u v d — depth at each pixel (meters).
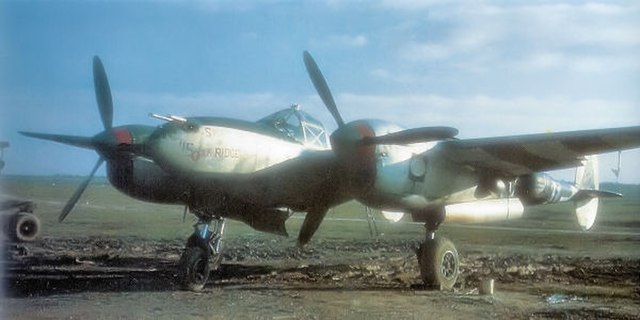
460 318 8.72
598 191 16.44
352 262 17.53
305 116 12.24
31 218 20.89
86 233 28.08
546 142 11.10
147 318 8.52
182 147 10.21
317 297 10.48
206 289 11.41
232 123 10.93
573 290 11.65
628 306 9.84
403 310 9.30
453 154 11.56
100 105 12.34
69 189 77.44
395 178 10.86
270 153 11.13
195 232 11.49
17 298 10.09
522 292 11.35
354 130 10.61
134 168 10.80
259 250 21.03
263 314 8.88
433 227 12.03
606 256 19.97
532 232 32.50
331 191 11.70
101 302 9.72
